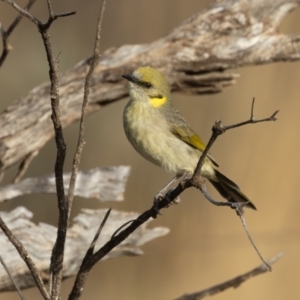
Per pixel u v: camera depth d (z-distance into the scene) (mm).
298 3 10195
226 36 10180
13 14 15875
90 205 14297
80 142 5801
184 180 5867
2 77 15406
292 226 13484
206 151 5531
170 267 13922
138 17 15133
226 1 10391
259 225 13586
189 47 10148
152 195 14219
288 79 13773
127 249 9086
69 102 9828
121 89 10023
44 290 5812
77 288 6051
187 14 14719
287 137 13664
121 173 9547
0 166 9484
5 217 8883
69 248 8859
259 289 13375
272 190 13609
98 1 15961
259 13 10188
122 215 9266
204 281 13680
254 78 13867
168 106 9570
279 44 10148
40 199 14430
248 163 13680
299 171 13656
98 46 5602
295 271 13414
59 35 15797
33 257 8602
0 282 8508
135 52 10148
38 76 15492
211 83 10312
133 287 13898
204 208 14031
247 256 13664
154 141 9328
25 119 9562
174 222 13969
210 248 13797
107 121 14969
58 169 5773
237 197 9602
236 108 13898
